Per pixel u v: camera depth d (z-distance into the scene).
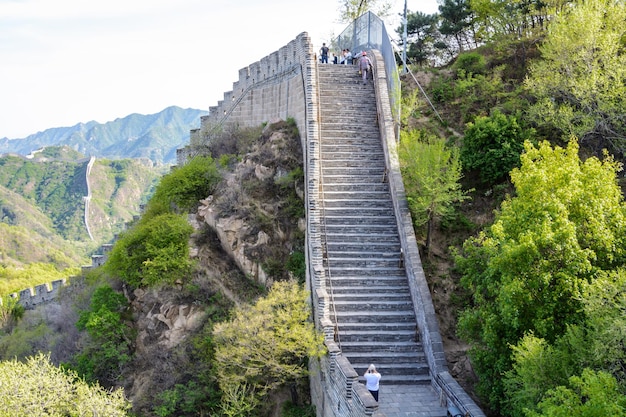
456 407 13.59
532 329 12.53
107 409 16.84
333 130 23.25
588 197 12.62
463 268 16.56
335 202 20.61
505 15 28.45
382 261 18.75
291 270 20.91
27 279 57.75
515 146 20.81
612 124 19.08
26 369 17.39
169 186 27.09
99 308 22.62
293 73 25.83
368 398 12.50
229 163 27.92
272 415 18.19
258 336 16.02
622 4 20.53
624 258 12.30
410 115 25.52
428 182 18.98
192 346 20.14
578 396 9.83
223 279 22.14
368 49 28.14
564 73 20.30
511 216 13.51
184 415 18.55
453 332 17.80
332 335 15.80
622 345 10.38
